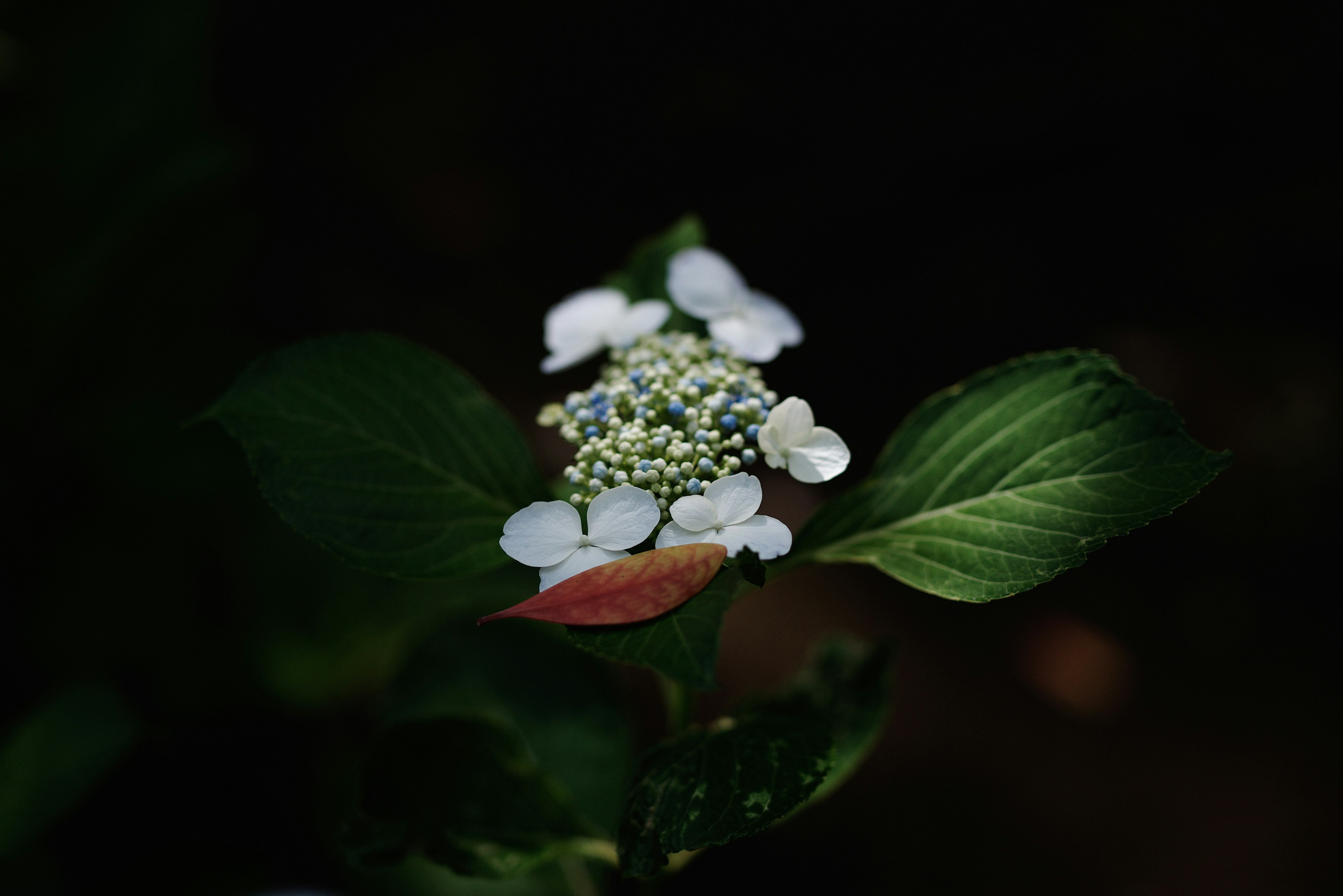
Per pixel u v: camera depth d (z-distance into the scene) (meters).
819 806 1.08
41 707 0.68
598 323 0.50
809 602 1.29
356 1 1.61
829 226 1.57
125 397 0.91
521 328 1.54
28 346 0.85
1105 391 0.44
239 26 1.50
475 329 1.52
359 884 0.71
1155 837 1.08
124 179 0.88
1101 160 1.52
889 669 0.54
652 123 1.66
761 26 1.61
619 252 1.62
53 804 0.63
